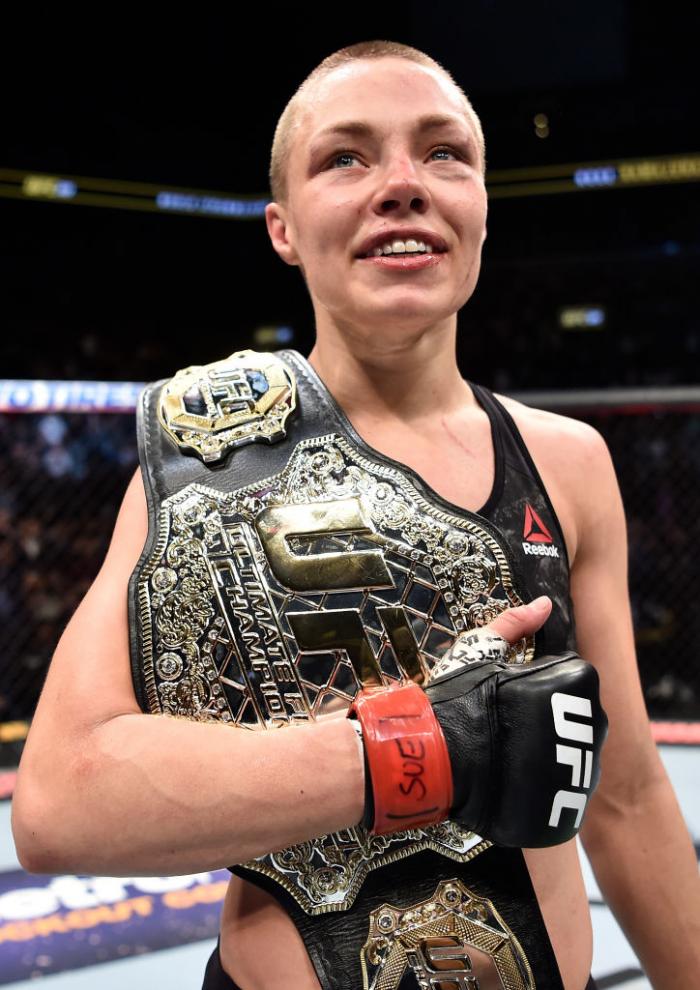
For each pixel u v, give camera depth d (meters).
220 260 9.95
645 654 4.77
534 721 0.76
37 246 9.10
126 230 9.50
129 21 9.12
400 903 0.82
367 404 0.94
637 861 1.02
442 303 0.88
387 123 0.87
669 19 9.05
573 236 9.64
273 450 0.89
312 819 0.76
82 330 9.20
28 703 4.70
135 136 9.47
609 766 1.01
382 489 0.87
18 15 8.68
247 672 0.82
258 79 9.78
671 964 1.01
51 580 5.13
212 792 0.75
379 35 9.34
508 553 0.88
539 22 9.23
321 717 0.82
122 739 0.78
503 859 0.85
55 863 0.78
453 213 0.88
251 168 10.01
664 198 9.49
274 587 0.83
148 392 0.95
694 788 2.42
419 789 0.75
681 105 9.29
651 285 9.49
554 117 9.54
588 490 0.99
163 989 1.66
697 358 9.23
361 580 0.84
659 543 4.97
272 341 10.14
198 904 1.99
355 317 0.89
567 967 0.89
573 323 9.55
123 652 0.83
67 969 1.72
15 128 8.92
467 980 0.81
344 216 0.87
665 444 4.98
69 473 5.58
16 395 3.68
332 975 0.80
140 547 0.87
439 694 0.78
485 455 0.94
